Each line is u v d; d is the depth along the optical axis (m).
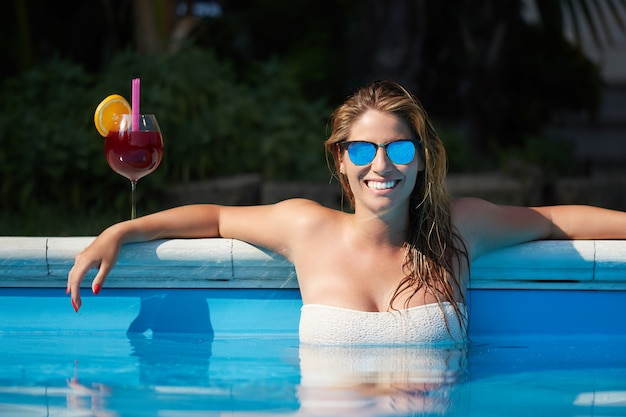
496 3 12.23
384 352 3.24
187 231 3.66
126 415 2.48
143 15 9.86
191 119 9.29
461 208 3.56
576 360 3.22
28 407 2.56
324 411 2.50
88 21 12.12
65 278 3.73
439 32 13.33
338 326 3.35
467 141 12.12
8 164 8.19
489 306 3.75
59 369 3.03
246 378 2.88
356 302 3.39
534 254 3.65
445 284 3.39
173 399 2.63
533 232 3.67
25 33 10.05
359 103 3.25
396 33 10.43
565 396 2.71
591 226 3.69
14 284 3.76
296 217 3.52
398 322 3.34
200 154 9.00
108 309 3.76
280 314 3.72
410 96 3.26
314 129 10.33
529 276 3.71
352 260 3.43
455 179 9.66
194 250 3.62
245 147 9.55
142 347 3.40
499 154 12.02
